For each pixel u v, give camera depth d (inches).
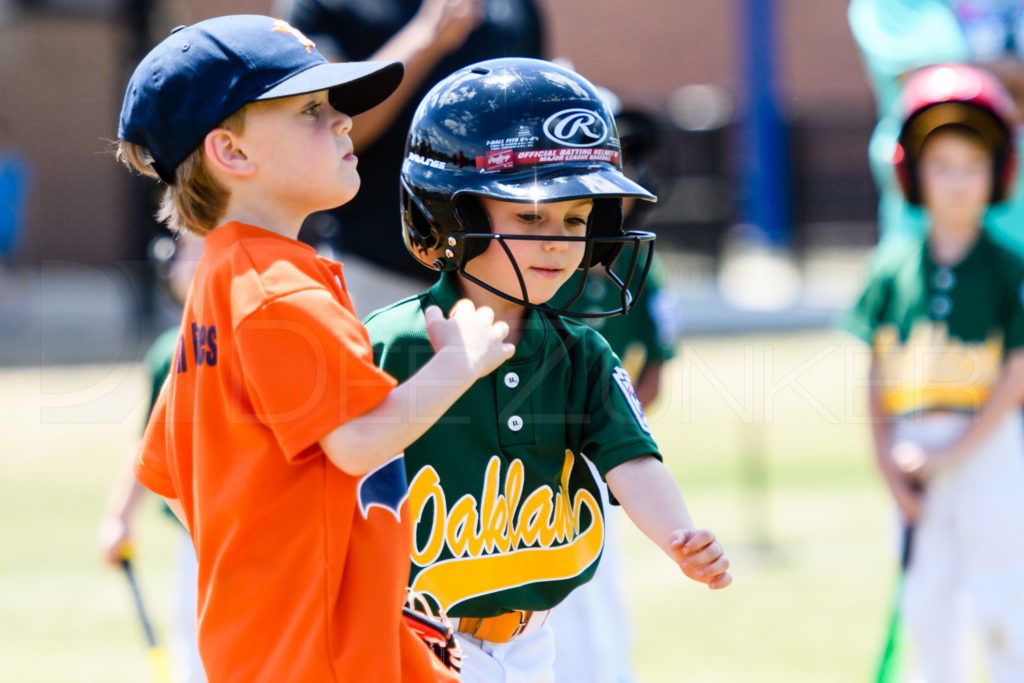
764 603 668.7
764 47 2103.8
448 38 477.1
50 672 576.4
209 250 291.3
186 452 293.6
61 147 1989.4
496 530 319.3
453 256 321.4
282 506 276.4
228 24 290.2
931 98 538.0
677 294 1851.6
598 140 315.0
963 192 533.6
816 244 2236.7
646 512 317.1
